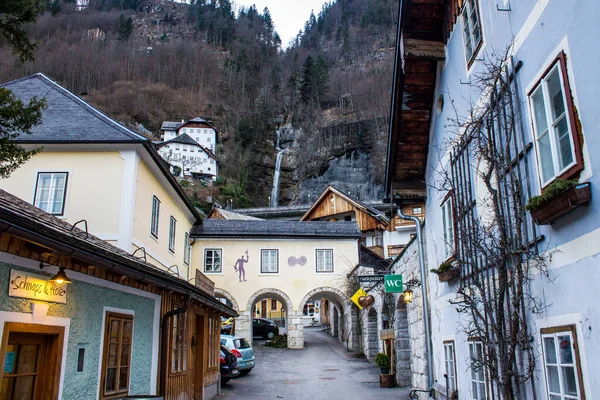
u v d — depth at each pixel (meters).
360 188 75.25
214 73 115.31
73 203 14.30
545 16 5.42
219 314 16.05
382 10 117.62
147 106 104.75
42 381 6.05
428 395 10.83
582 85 4.71
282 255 29.88
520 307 6.14
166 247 18.08
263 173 88.75
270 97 105.88
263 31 137.50
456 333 8.83
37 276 5.87
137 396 7.53
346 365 22.83
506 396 6.05
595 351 4.62
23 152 8.73
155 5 165.88
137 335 8.76
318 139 86.75
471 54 7.86
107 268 6.53
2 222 4.46
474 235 7.10
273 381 18.19
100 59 109.31
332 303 37.06
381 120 79.94
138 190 15.00
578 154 4.78
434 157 10.24
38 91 16.86
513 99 6.22
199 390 13.34
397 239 40.22
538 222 5.41
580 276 4.89
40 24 111.19
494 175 6.93
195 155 87.00
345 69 106.75
